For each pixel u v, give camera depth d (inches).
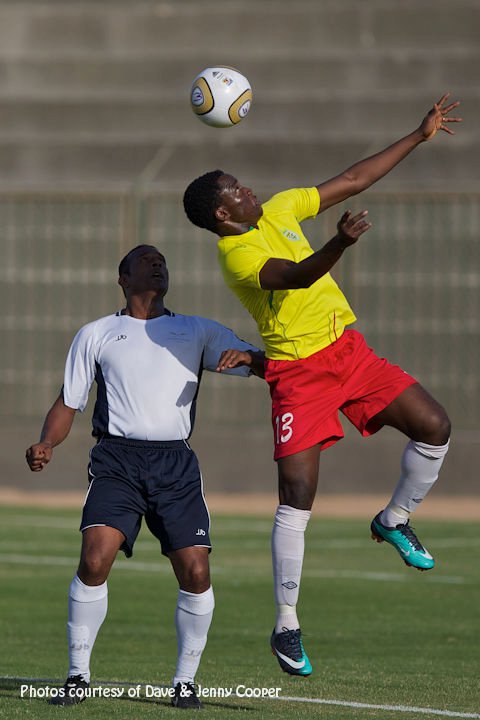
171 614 1457.9
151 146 3740.2
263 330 912.3
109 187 3449.8
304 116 3821.4
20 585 1673.2
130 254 884.0
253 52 4067.4
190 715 809.5
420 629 1354.6
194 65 4005.9
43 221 3449.8
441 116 948.0
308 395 895.1
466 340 3289.9
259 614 1465.3
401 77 3887.8
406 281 3309.5
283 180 3582.7
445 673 1053.2
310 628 1359.5
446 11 3988.7
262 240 898.7
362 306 3312.0
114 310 3442.4
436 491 3011.8
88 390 877.8
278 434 897.5
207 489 3102.9
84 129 3875.5
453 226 3289.9
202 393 3321.9
